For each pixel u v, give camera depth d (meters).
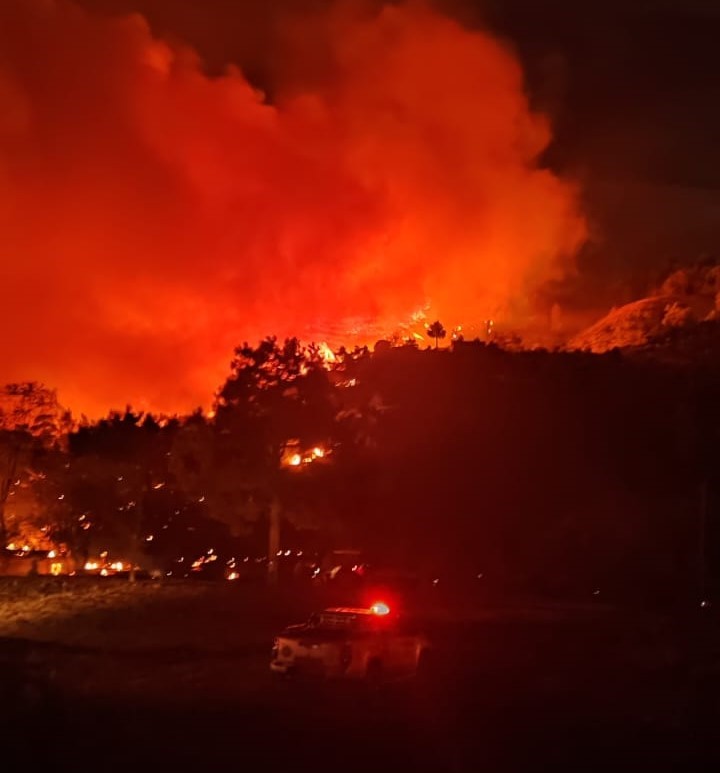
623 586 34.41
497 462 35.00
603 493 36.38
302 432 32.47
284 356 33.06
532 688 18.80
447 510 34.00
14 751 12.12
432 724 15.02
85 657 21.75
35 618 26.89
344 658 17.17
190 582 32.69
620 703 17.30
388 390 34.25
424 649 19.38
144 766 11.48
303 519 32.59
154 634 24.98
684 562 35.12
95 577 34.28
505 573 34.16
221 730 13.99
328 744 13.20
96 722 14.18
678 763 12.59
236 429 32.62
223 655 22.31
